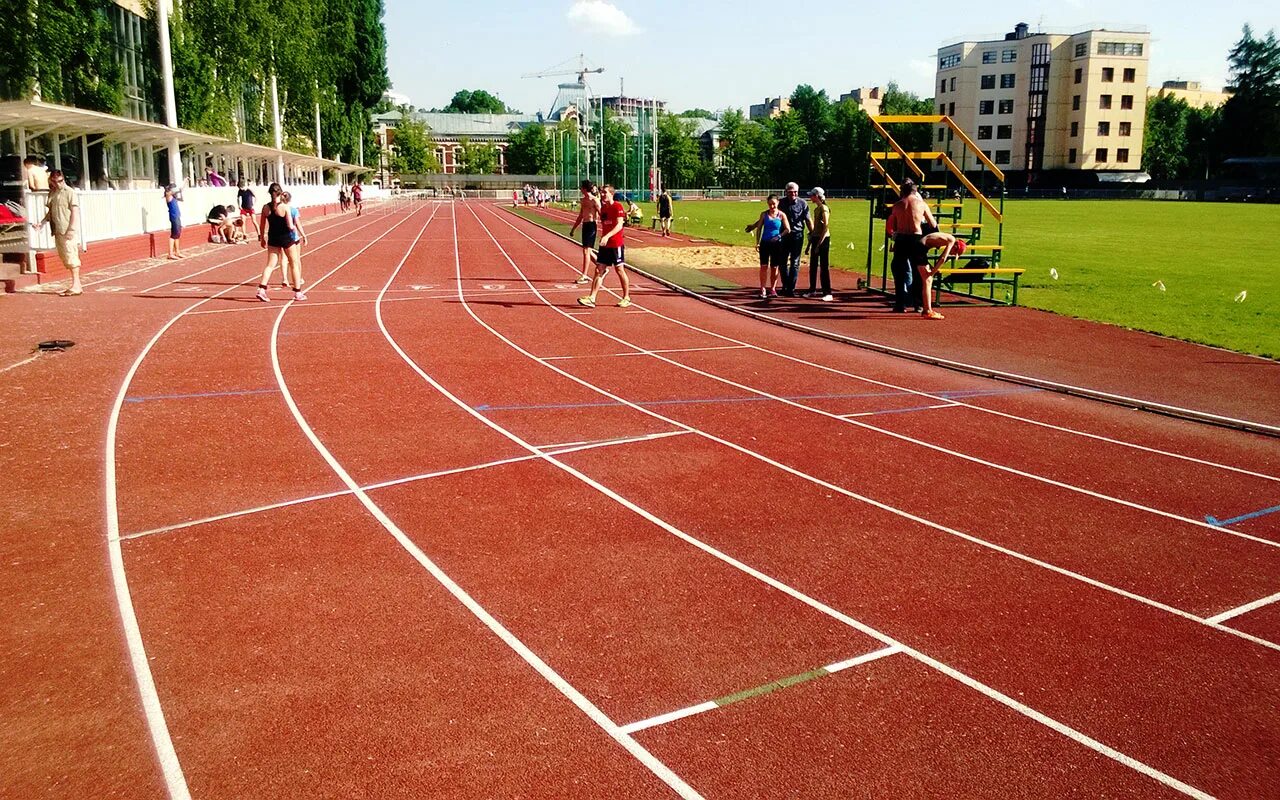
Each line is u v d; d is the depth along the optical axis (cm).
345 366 1063
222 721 378
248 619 465
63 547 548
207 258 2381
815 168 11906
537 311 1537
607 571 530
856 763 358
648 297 1764
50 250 1764
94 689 400
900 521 620
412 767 350
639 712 390
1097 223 4512
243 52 3953
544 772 348
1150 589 522
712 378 1055
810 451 778
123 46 3322
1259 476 730
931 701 403
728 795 338
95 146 2922
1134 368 1130
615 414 886
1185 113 11275
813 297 1741
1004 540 590
